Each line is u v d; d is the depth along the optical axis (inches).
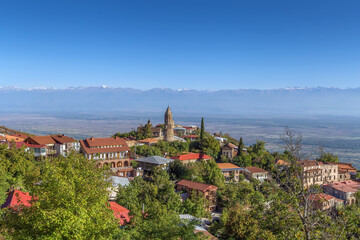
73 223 1053.8
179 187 3619.6
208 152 5531.5
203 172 4197.8
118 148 4594.0
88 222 1133.7
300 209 1127.6
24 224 1138.7
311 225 1087.0
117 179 3179.1
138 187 2962.6
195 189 3425.2
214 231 2411.4
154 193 2881.4
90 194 1274.6
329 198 3494.1
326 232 1067.9
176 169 4178.2
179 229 1330.0
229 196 3508.9
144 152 5152.6
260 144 5964.6
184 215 2709.2
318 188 1151.6
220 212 3395.7
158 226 1338.6
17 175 2765.7
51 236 1043.3
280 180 1211.2
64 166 1462.8
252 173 4771.2
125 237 1295.5
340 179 5000.0
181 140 6299.2
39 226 1053.8
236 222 2165.4
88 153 4293.8
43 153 4190.5
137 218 1541.6
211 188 3437.5
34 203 1161.4
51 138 4490.7
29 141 4394.7
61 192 1147.3
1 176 2394.2
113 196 2940.5
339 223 1085.1
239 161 5226.4
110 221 1241.4
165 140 6131.9
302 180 1147.9
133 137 6692.9
